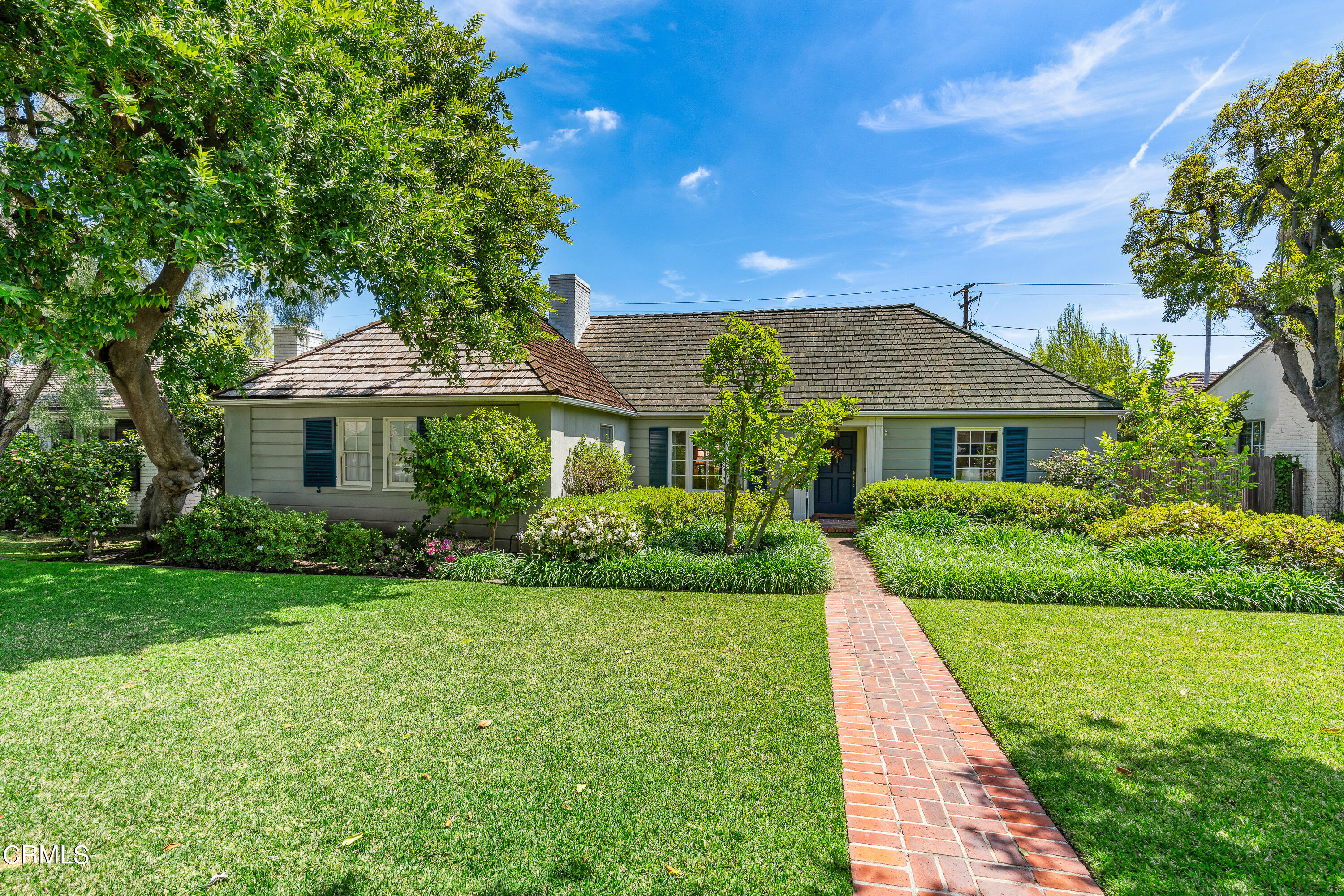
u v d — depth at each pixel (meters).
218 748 3.40
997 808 2.90
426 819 2.75
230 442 11.62
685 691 4.24
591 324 17.64
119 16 5.07
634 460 14.62
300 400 10.92
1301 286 10.89
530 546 8.70
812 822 2.75
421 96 8.83
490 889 2.31
